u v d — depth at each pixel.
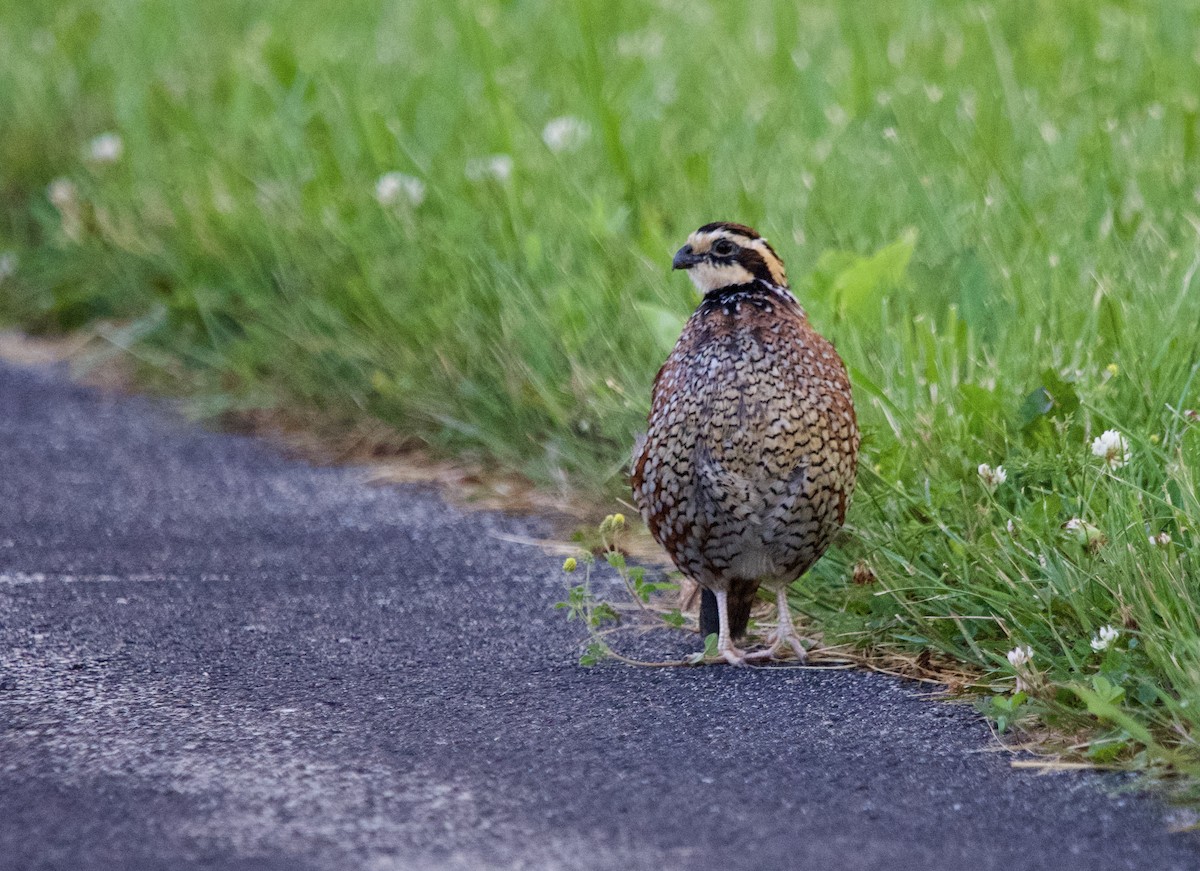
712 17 17.94
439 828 6.05
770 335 7.77
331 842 5.91
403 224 13.05
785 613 8.16
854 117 14.39
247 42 17.97
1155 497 7.64
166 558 9.63
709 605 8.30
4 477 11.19
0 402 12.84
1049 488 8.62
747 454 7.68
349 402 12.13
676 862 5.78
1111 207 11.41
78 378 13.43
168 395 12.99
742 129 14.37
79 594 8.95
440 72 16.53
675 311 11.00
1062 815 6.20
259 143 15.44
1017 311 10.24
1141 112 14.01
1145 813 6.20
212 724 7.09
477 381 11.66
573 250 12.22
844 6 17.28
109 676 7.69
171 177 15.07
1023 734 6.99
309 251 13.23
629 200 13.19
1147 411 8.95
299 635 8.36
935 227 11.69
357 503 10.71
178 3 19.53
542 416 11.19
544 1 18.14
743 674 7.87
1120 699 6.93
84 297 14.46
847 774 6.60
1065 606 7.68
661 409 7.95
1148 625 7.03
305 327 12.62
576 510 10.45
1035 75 14.97
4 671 7.71
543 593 9.09
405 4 18.98
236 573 9.38
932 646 7.79
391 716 7.24
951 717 7.23
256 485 11.08
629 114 14.97
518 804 6.28
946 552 8.17
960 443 8.92
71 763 6.61
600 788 6.45
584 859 5.80
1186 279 9.80
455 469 11.30
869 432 9.07
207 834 5.96
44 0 20.47
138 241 14.33
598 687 7.67
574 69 15.45
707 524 7.86
